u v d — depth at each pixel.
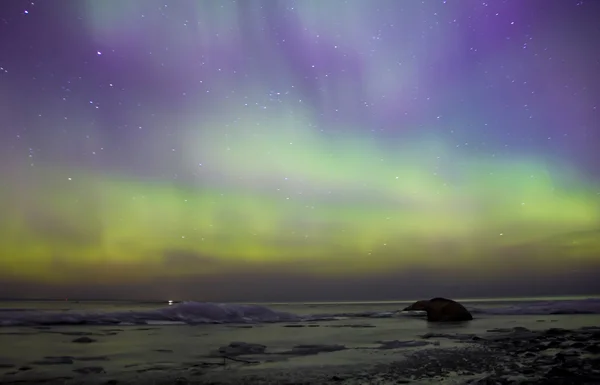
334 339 4.46
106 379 2.38
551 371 2.53
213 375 2.50
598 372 2.51
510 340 4.24
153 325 6.09
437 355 3.27
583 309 9.48
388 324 6.50
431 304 7.73
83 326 5.80
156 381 2.33
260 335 4.88
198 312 6.93
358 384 2.25
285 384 2.26
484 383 2.24
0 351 3.43
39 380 2.34
